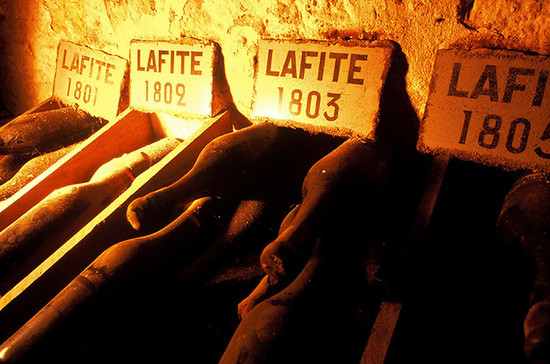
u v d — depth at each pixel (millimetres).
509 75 887
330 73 1130
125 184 1388
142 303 1021
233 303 1033
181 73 1465
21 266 1175
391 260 872
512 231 770
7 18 2107
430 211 889
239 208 1173
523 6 863
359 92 1096
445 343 850
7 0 2045
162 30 1524
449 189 1036
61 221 1233
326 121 1163
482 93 925
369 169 992
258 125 1275
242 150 1201
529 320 517
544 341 485
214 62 1387
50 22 1922
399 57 1054
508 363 804
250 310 841
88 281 938
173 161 1278
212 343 961
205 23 1402
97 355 918
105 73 1726
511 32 894
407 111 1099
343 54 1101
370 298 872
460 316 886
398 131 1136
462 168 1047
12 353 807
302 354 770
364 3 1062
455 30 959
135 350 955
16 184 1597
